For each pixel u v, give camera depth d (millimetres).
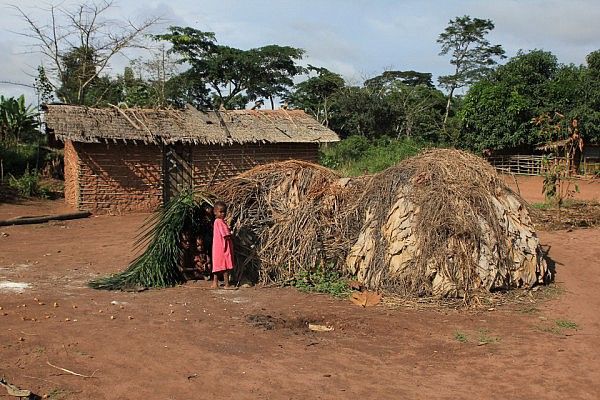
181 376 5500
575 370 5949
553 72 39188
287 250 9367
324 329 7090
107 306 7723
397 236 8688
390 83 53812
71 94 28625
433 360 6148
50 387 5141
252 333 6844
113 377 5418
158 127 19047
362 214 9609
